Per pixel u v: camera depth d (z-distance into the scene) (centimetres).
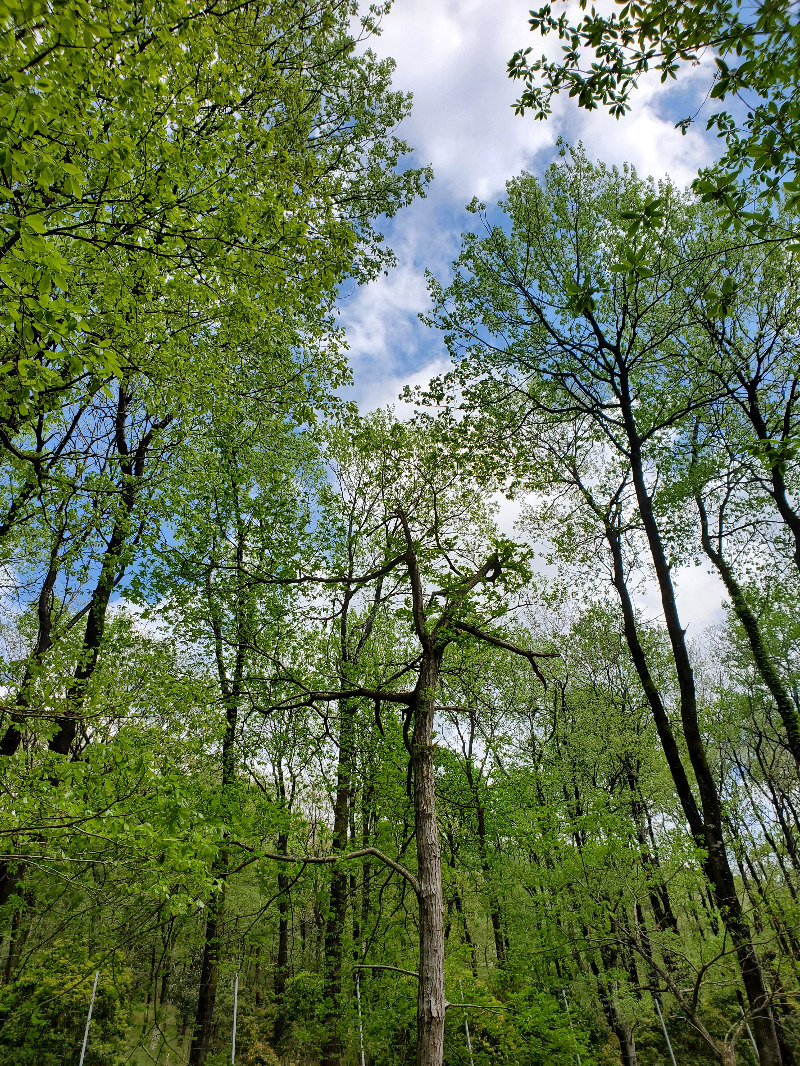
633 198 1254
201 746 841
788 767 2211
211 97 580
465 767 1457
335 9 830
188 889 655
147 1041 1156
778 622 1834
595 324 1232
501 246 1331
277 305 718
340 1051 1243
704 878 1060
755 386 1260
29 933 1000
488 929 1568
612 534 1417
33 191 421
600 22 439
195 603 1101
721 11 386
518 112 514
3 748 844
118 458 851
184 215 529
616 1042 1473
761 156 426
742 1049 1477
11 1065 1026
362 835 1333
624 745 1884
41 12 313
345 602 1436
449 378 1262
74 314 424
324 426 1093
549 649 2167
